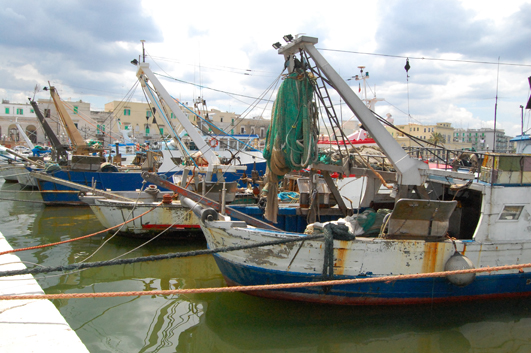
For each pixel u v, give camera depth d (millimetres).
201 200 7477
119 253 9633
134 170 19281
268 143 6938
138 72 12344
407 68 8516
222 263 6637
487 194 6180
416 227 5934
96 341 5367
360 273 5961
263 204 9648
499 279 6309
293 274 6047
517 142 9523
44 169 17875
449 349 5332
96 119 48344
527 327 5922
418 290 6199
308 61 6793
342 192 11945
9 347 3291
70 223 13078
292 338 5570
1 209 15656
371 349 5336
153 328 5789
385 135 6188
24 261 8820
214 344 5391
